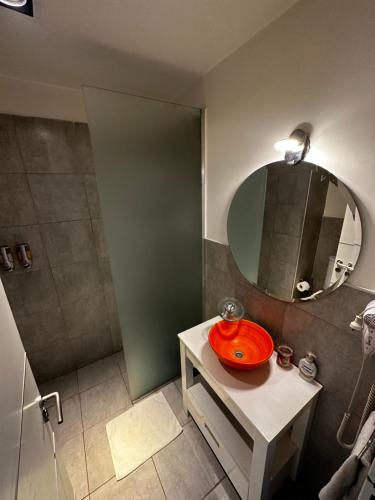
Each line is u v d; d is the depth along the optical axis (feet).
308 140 2.85
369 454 2.08
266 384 3.30
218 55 3.59
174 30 2.99
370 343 2.29
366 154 2.37
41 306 5.51
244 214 4.02
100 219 5.75
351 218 2.57
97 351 6.69
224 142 4.16
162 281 5.04
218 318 4.88
